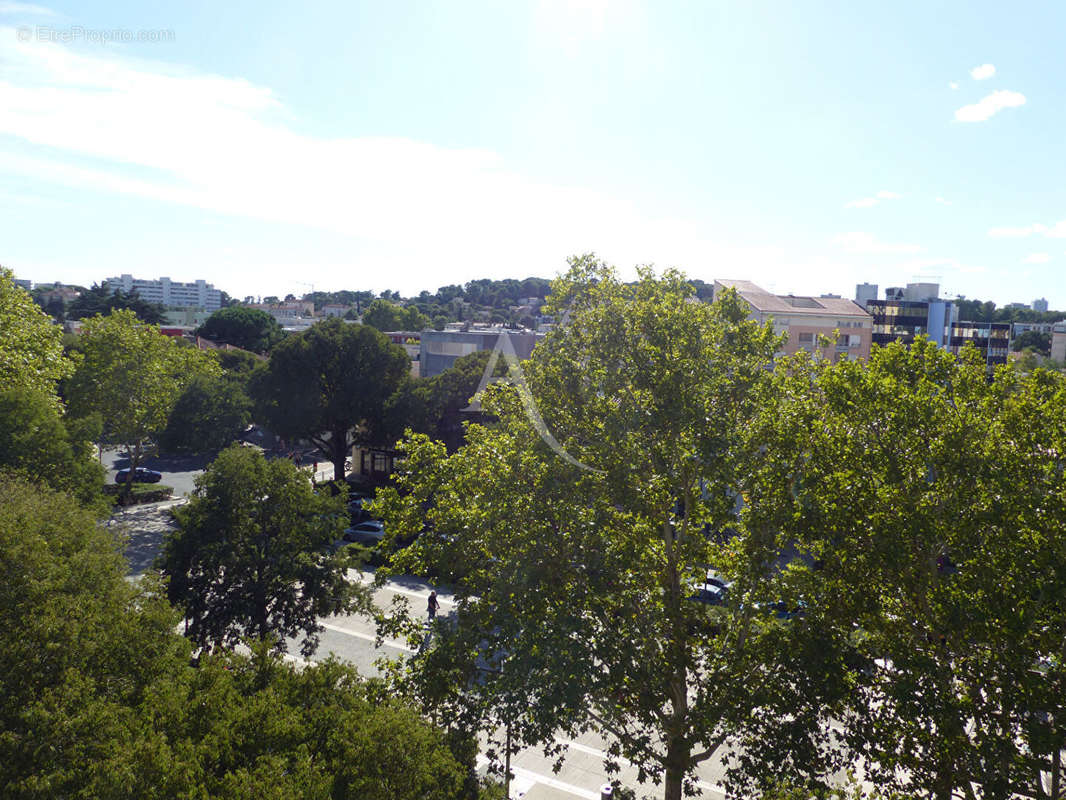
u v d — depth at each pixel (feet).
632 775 67.67
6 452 87.25
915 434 53.01
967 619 48.06
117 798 34.65
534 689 51.47
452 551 59.62
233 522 79.61
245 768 37.93
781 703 51.06
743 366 59.93
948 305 339.36
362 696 47.62
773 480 56.39
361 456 184.24
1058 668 47.65
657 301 63.26
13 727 39.47
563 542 55.88
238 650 87.10
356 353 159.53
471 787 46.85
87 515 59.47
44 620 43.27
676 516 64.18
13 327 111.34
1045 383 53.83
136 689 45.91
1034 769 44.29
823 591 55.01
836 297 222.89
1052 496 47.96
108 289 422.00
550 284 65.00
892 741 49.06
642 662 52.08
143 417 160.56
